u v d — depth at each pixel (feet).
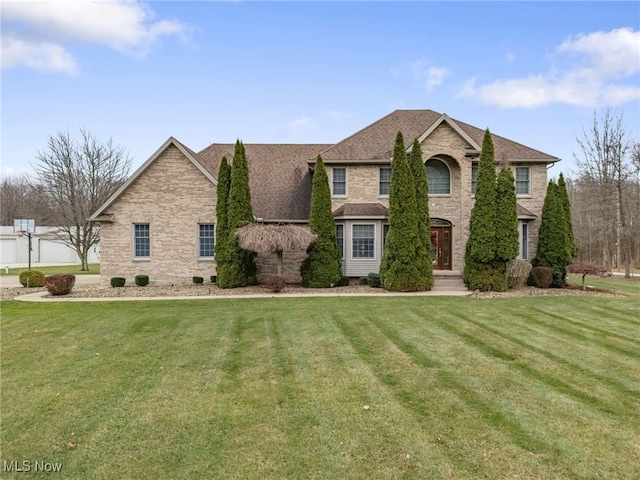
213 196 64.95
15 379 22.20
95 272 103.09
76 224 103.71
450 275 61.26
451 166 68.18
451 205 68.23
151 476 13.15
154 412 17.98
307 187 72.43
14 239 158.71
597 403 19.01
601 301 47.01
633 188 101.50
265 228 56.08
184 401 19.17
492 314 39.63
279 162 77.97
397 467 13.62
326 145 83.10
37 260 160.76
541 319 37.45
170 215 64.64
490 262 55.16
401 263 55.57
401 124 74.33
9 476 13.17
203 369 23.86
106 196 104.63
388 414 17.72
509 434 15.92
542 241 61.82
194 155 69.72
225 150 80.84
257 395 19.92
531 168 68.18
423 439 15.51
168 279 64.59
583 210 128.26
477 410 18.16
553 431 16.21
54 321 37.22
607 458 14.26
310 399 19.40
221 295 52.80
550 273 58.23
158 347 28.55
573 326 34.76
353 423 16.85
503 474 13.24
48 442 15.38
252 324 35.60
